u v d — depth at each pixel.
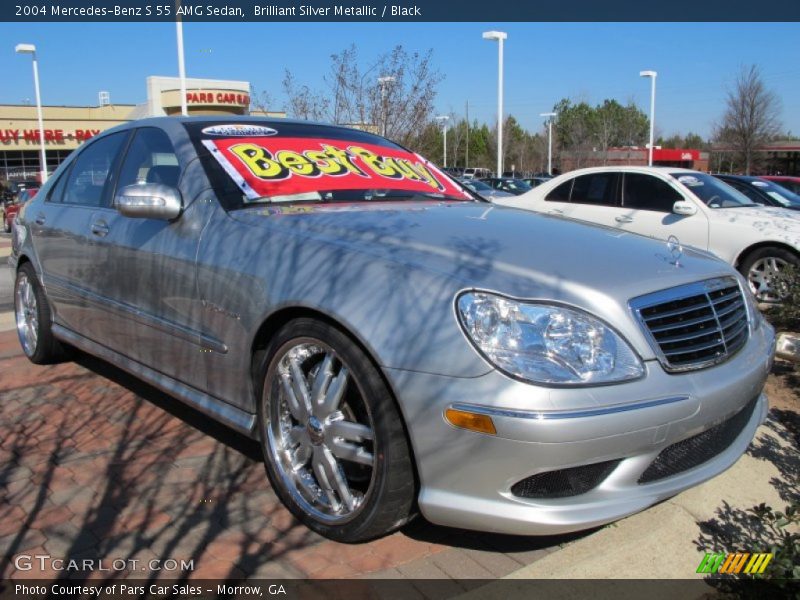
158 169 3.82
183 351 3.41
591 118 57.00
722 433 2.86
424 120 12.61
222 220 3.27
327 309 2.66
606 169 9.17
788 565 2.50
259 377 3.04
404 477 2.57
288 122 4.29
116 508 3.06
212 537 2.87
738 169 42.66
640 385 2.45
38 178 37.09
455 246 2.77
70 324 4.48
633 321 2.53
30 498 3.13
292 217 3.17
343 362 2.67
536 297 2.47
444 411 2.39
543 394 2.32
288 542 2.85
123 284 3.77
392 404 2.54
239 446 3.70
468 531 2.97
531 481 2.42
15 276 5.23
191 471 3.42
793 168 47.88
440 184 4.29
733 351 2.88
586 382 2.37
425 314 2.48
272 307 2.88
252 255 3.04
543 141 59.47
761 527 3.12
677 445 2.64
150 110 34.31
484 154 63.22
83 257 4.12
